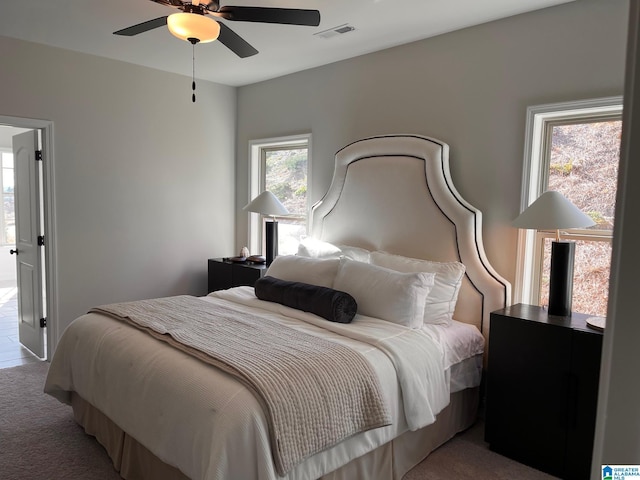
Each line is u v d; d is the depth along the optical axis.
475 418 3.07
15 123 3.73
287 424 1.78
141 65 4.37
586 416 2.34
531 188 3.00
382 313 2.79
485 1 2.80
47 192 3.94
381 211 3.63
